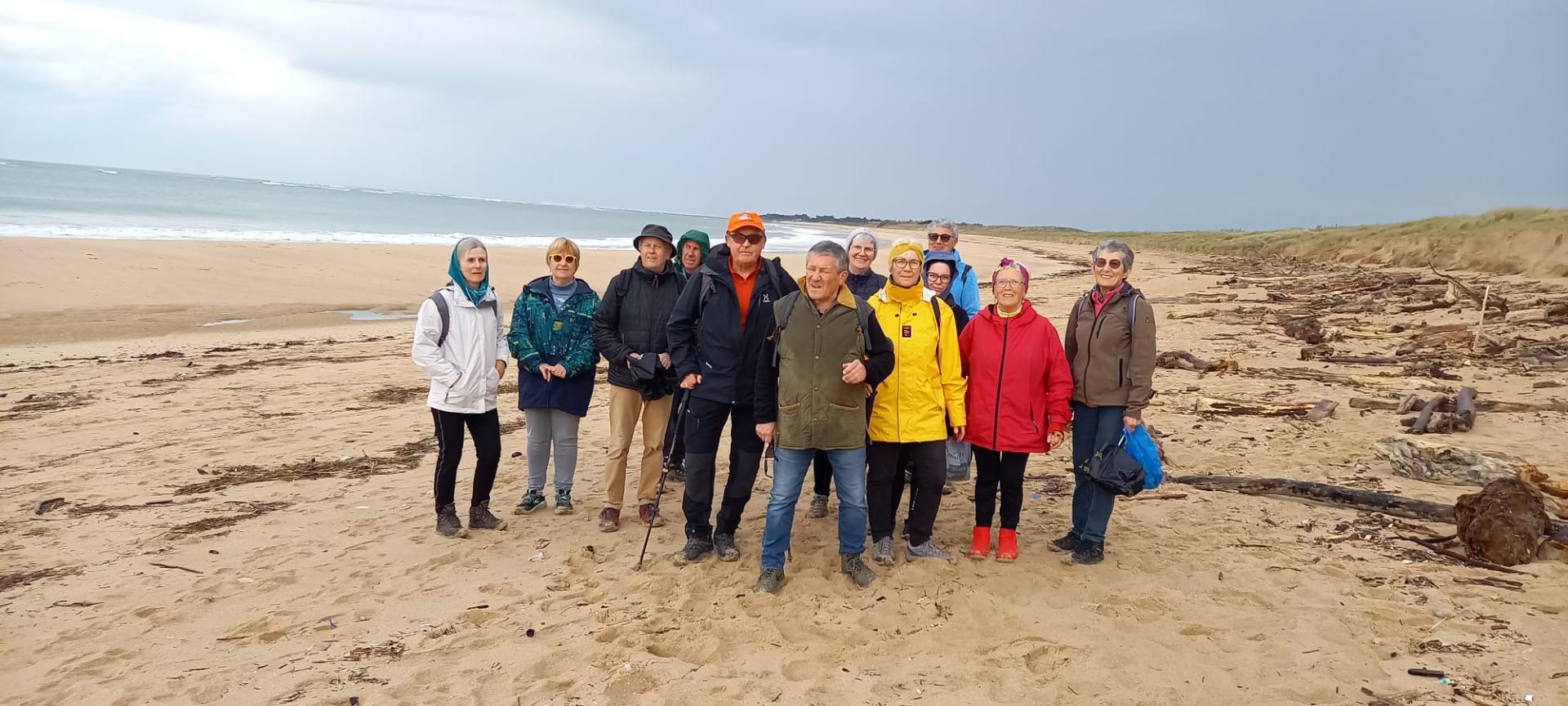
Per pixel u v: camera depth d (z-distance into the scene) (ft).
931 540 15.93
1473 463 18.53
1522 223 85.15
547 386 18.22
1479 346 35.86
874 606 13.79
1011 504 15.35
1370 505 17.28
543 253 110.73
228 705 11.07
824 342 13.75
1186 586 14.12
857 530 14.53
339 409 30.89
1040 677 11.43
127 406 30.89
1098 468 14.46
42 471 22.81
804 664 12.01
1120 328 14.64
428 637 12.98
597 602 14.17
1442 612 12.67
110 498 20.47
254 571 15.75
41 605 14.26
